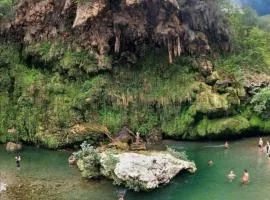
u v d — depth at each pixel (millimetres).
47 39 68562
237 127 66062
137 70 69312
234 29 80250
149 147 62719
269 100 68375
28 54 69250
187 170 52375
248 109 69438
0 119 67125
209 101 66062
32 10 68562
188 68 69750
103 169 50469
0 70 69812
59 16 67250
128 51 68875
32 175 52250
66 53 67375
